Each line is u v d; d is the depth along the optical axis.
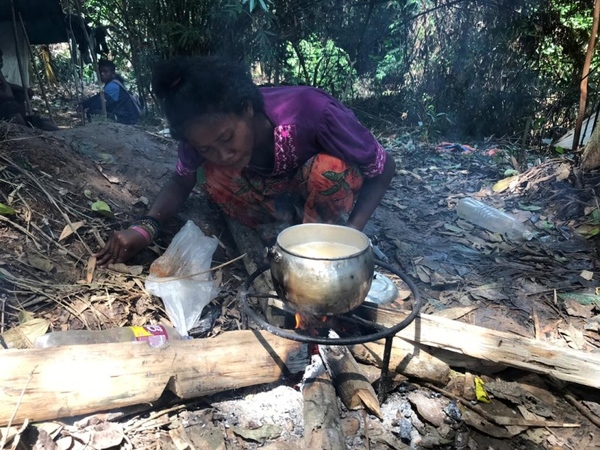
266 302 1.86
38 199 2.20
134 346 1.53
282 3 4.79
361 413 1.60
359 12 5.65
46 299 1.82
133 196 2.51
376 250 2.49
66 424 1.42
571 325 2.05
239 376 1.58
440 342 1.74
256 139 1.86
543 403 1.72
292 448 1.39
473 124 5.50
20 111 3.36
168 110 1.62
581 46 5.25
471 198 3.26
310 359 1.67
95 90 7.46
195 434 1.49
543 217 3.04
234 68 1.65
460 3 5.58
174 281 1.92
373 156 1.94
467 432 1.59
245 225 2.35
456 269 2.45
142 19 4.56
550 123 5.33
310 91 1.91
